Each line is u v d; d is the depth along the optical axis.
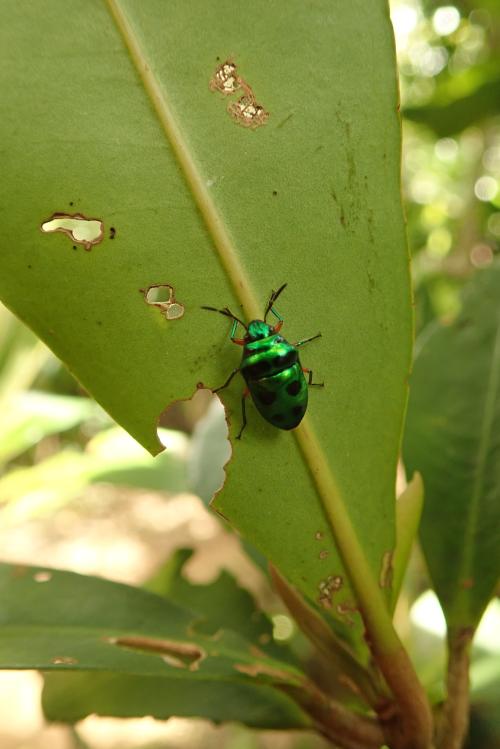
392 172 0.12
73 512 0.84
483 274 0.18
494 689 0.16
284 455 0.12
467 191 0.46
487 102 0.30
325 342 0.13
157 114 0.12
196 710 0.15
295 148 0.12
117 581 0.15
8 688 0.51
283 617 0.24
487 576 0.14
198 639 0.14
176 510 0.84
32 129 0.11
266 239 0.12
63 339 0.12
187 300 0.12
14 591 0.14
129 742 0.41
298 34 0.12
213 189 0.12
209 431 0.19
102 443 0.27
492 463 0.15
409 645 0.20
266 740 0.32
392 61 0.12
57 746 0.43
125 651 0.13
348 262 0.12
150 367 0.12
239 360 0.13
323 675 0.21
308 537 0.12
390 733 0.13
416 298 0.25
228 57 0.12
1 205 0.11
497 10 0.35
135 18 0.12
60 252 0.12
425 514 0.15
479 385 0.16
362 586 0.12
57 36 0.11
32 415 0.27
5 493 0.25
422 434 0.16
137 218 0.12
